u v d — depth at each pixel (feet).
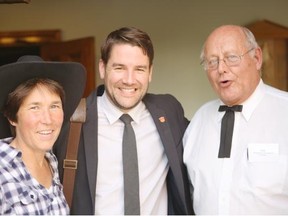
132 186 6.35
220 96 6.47
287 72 15.74
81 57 16.02
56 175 5.37
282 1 15.97
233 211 6.17
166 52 16.53
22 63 4.72
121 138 6.63
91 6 16.58
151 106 7.01
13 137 5.10
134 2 16.44
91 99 6.83
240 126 6.46
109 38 6.46
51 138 4.92
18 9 16.67
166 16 16.40
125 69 6.35
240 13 16.20
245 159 6.22
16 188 4.51
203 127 6.94
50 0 16.60
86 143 6.32
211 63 6.36
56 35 16.57
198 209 6.64
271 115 6.35
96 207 6.32
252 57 6.29
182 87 16.57
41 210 4.67
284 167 6.01
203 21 16.33
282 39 15.72
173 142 6.81
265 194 5.98
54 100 4.93
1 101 4.85
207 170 6.53
